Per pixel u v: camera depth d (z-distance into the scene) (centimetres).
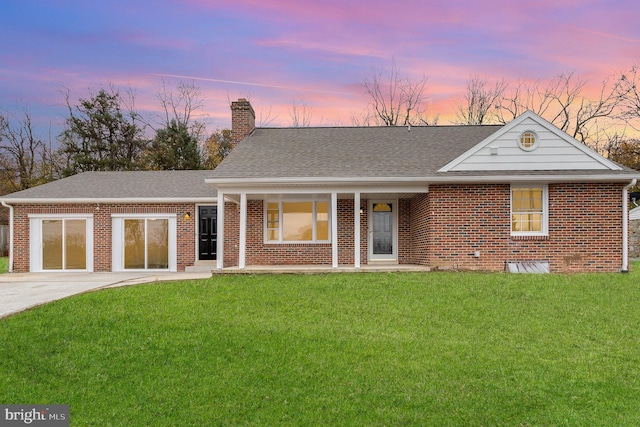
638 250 2691
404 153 1730
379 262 1797
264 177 1508
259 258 1802
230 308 1030
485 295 1126
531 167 1523
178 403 635
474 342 834
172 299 1096
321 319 960
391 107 4144
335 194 1545
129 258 1953
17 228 1941
